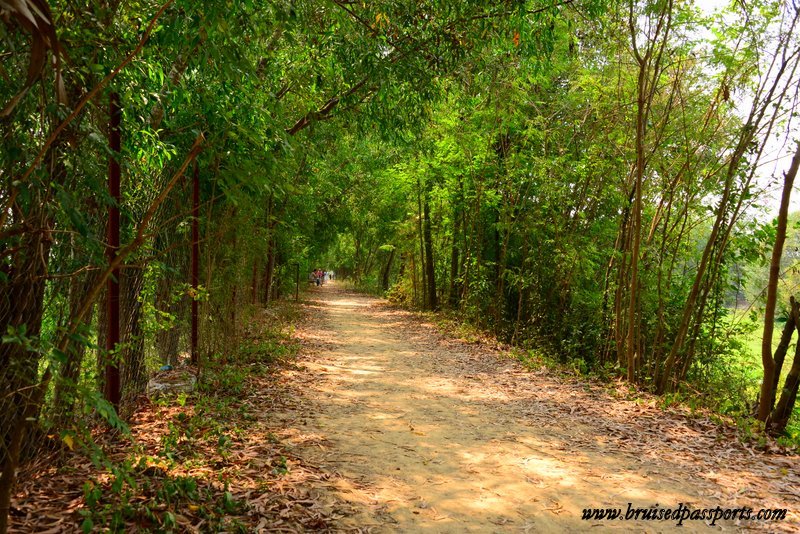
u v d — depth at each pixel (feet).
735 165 26.89
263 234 30.73
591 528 11.80
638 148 27.55
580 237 41.47
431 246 71.36
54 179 9.67
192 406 18.94
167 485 11.35
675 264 37.45
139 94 13.56
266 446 15.80
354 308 82.12
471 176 49.65
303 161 43.29
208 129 17.12
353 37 23.49
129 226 15.87
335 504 12.17
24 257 9.45
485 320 52.47
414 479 14.32
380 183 73.51
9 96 8.55
